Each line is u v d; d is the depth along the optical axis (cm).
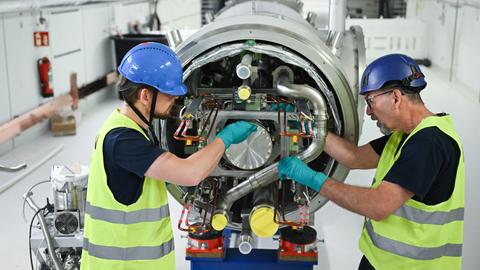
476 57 621
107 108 630
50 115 517
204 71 198
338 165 185
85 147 477
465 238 302
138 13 816
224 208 172
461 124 536
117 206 154
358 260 282
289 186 193
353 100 174
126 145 147
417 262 157
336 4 262
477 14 618
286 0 288
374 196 150
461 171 154
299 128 170
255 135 167
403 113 155
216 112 167
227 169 176
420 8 944
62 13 545
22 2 345
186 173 146
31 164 423
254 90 178
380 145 181
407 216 156
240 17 181
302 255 200
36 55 495
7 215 332
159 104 156
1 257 280
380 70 153
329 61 169
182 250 288
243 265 209
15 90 459
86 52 616
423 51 891
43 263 226
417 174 145
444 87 723
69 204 216
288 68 181
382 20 885
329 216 338
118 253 158
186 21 995
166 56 153
